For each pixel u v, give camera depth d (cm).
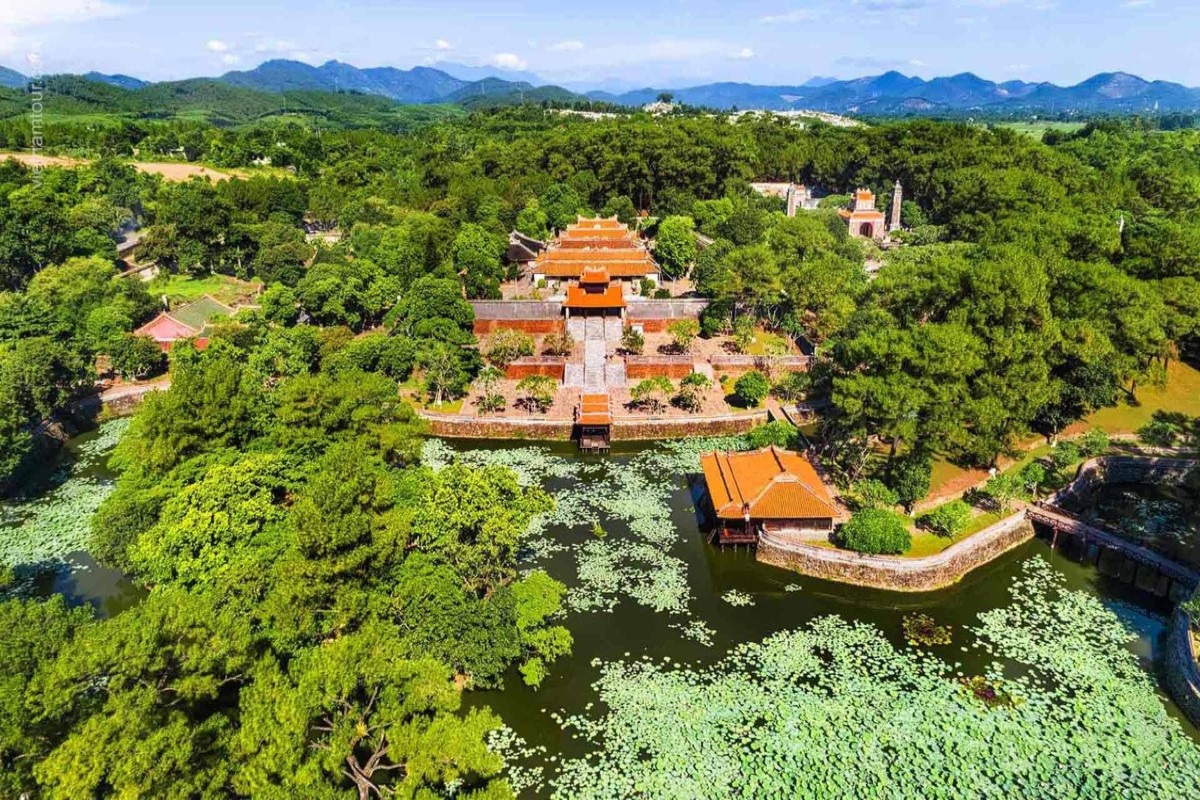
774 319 9950
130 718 2617
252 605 3866
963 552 5459
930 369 5788
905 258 11494
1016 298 6288
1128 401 7762
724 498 5734
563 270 11150
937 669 4528
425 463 7069
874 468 6325
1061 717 4141
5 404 6481
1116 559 5500
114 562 4781
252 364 8012
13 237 10219
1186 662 4297
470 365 8431
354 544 3894
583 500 6469
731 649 4706
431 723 3088
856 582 5316
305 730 2855
